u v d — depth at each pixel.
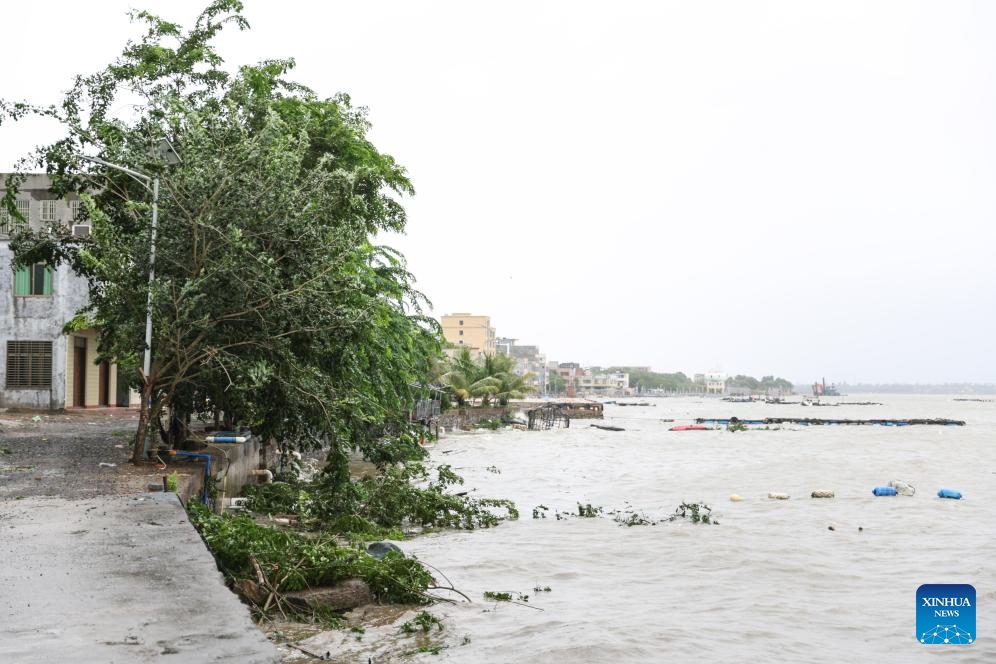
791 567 14.55
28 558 7.50
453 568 14.02
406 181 25.41
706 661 9.23
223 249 15.26
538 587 12.73
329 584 10.26
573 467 37.12
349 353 18.55
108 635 5.34
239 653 5.00
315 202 16.28
